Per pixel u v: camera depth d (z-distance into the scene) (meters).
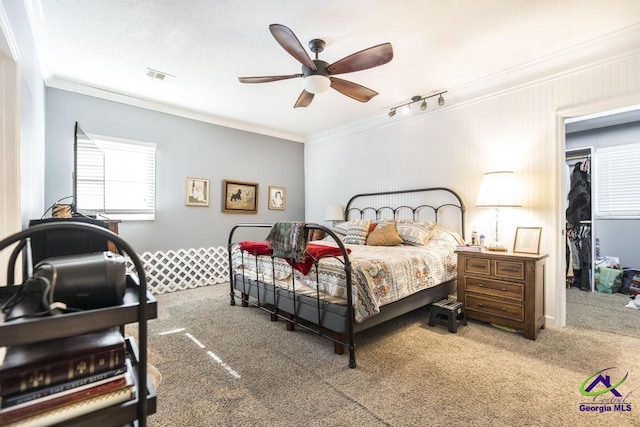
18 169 1.77
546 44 2.71
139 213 4.05
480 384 1.88
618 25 2.43
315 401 1.72
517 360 2.19
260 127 5.26
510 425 1.51
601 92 2.65
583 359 2.19
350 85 2.73
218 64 3.05
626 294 4.00
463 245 3.22
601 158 4.68
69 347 0.71
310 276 2.50
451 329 2.73
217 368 2.09
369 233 4.00
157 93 3.79
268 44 2.70
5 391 0.61
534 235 2.96
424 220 4.07
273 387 1.86
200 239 4.59
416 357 2.24
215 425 1.53
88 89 3.59
